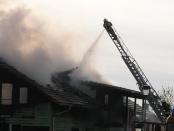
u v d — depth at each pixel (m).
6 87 31.88
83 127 36.28
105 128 40.28
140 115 48.28
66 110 31.44
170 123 24.88
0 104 31.84
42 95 30.97
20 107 31.53
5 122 31.72
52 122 30.81
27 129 31.27
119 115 42.91
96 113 38.38
